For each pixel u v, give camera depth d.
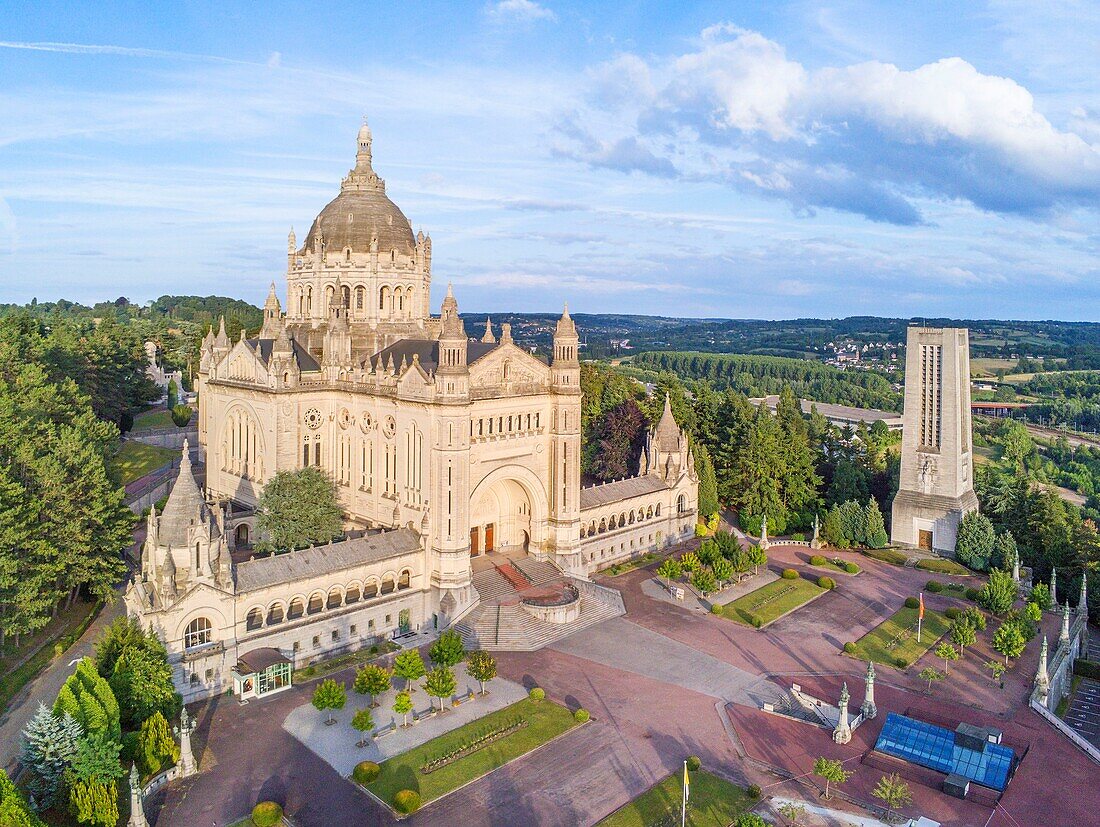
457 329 98.94
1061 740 80.31
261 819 61.25
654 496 137.12
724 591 117.81
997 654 100.12
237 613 84.19
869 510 142.50
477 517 115.88
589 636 100.19
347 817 63.00
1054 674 92.50
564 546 115.69
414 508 103.75
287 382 111.19
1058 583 125.56
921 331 140.88
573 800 66.38
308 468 105.50
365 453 112.94
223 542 83.69
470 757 71.88
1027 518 139.00
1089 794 71.00
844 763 74.12
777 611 110.88
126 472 151.12
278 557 89.81
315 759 70.88
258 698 81.88
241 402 118.12
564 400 114.62
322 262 123.12
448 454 99.00
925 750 74.06
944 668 95.88
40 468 90.94
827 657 97.06
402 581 102.06
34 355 147.62
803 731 79.38
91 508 94.62
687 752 74.56
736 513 163.75
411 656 80.31
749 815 58.62
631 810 65.19
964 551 132.75
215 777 67.81
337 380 115.06
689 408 182.62
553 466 116.00
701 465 154.00
